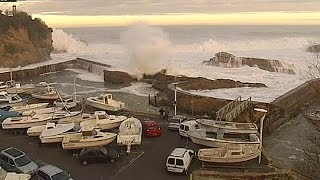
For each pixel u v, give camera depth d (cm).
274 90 5281
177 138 3334
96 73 7062
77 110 4144
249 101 4175
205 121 3419
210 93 5062
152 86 5872
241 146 2897
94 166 2758
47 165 2544
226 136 3266
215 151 2839
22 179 2288
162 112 3997
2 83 5219
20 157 2623
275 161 3027
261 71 6756
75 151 3006
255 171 2688
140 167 2745
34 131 3284
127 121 3391
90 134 3091
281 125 4112
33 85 5225
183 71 6519
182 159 2625
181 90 5097
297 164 2947
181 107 4472
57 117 3566
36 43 7838
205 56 8394
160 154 2978
